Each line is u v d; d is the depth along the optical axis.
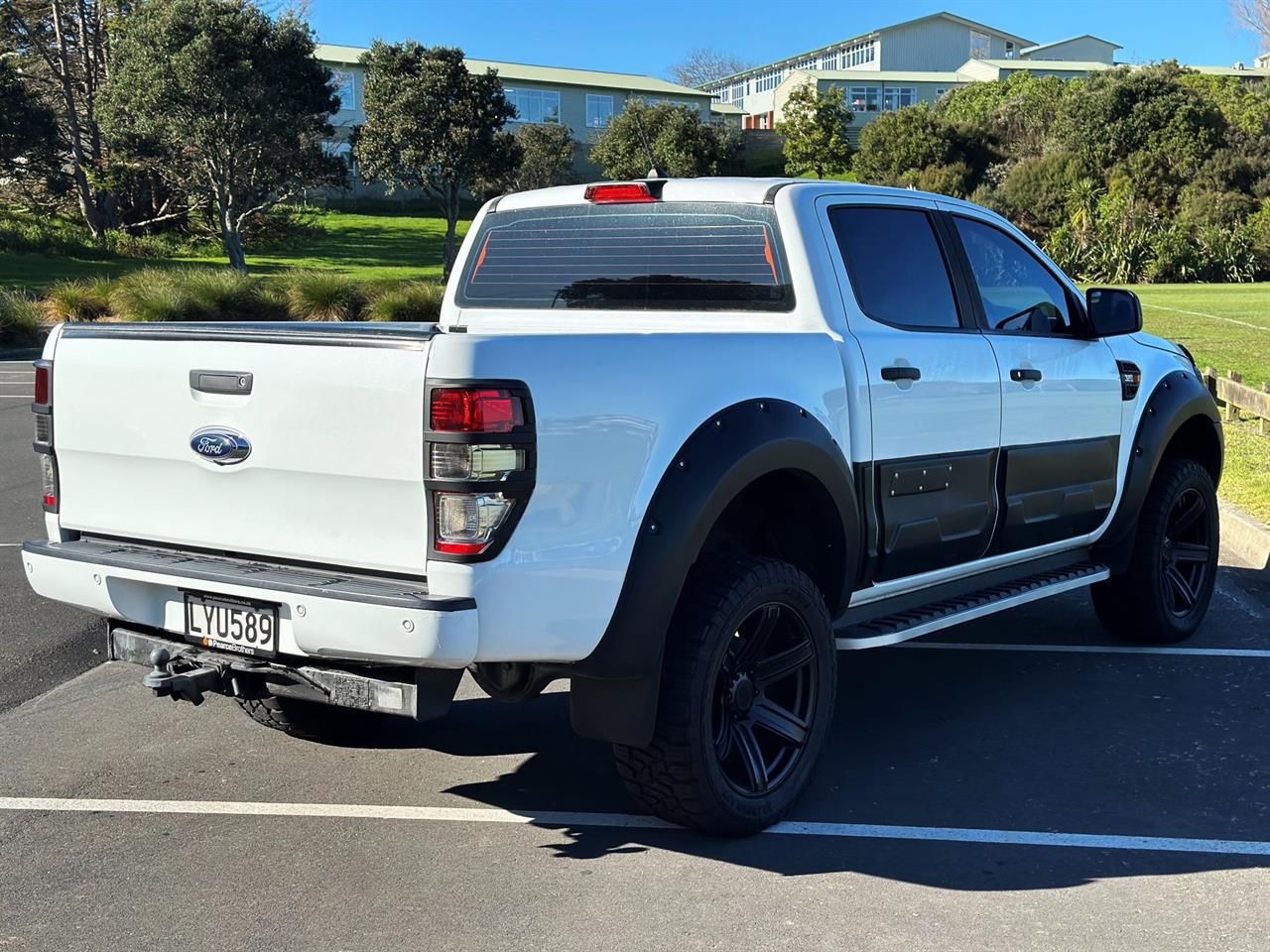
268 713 4.63
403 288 27.27
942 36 101.75
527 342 3.26
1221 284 48.22
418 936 3.22
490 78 48.03
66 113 51.44
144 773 4.45
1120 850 3.76
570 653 3.38
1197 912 3.35
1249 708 5.11
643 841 3.85
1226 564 7.91
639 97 77.12
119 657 3.86
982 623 6.60
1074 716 5.03
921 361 4.50
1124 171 58.19
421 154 46.53
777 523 4.27
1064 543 5.37
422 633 3.12
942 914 3.34
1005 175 65.19
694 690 3.56
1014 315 5.18
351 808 4.11
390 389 3.20
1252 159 58.00
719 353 3.77
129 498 3.77
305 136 44.81
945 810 4.07
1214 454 6.35
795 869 3.63
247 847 3.80
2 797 4.21
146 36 41.31
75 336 3.83
